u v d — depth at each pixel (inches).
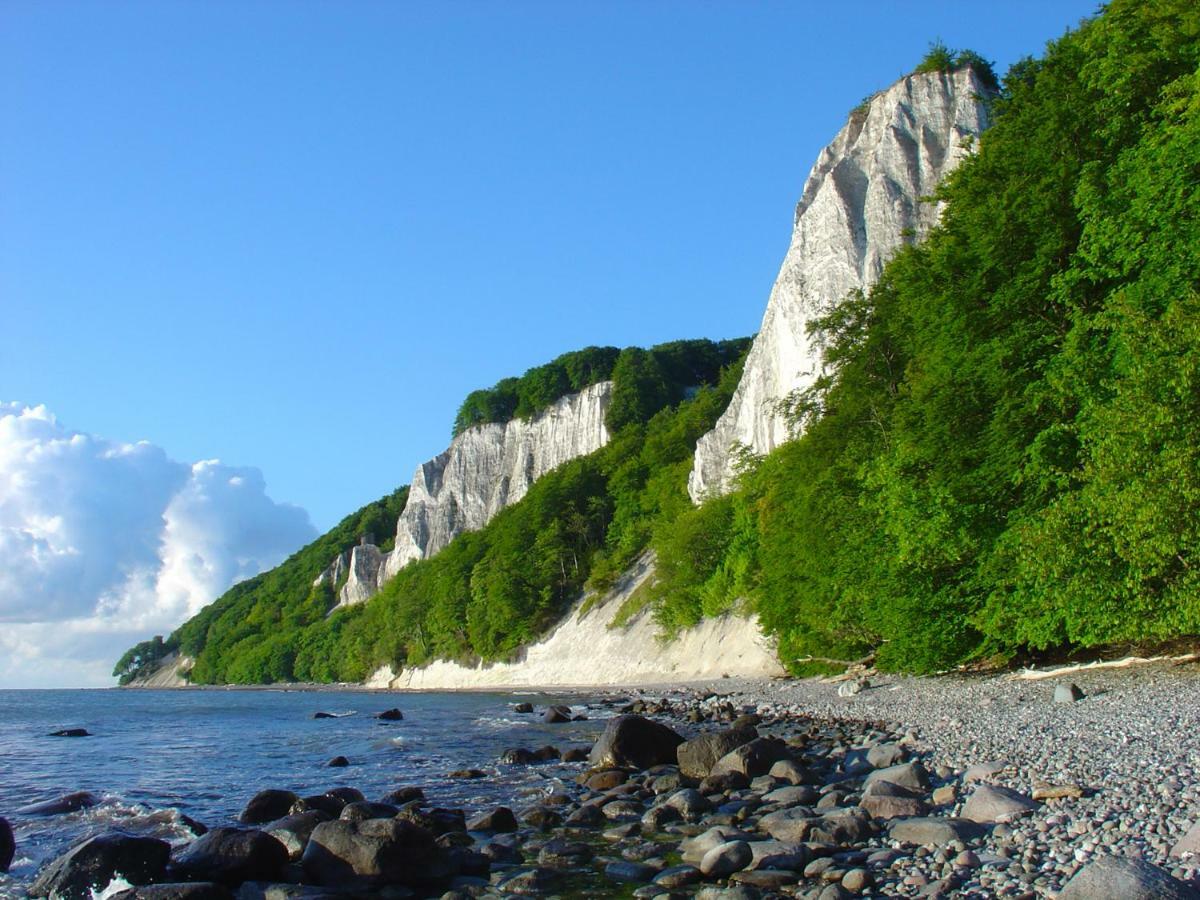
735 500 2253.9
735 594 2140.7
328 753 957.8
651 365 4896.7
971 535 979.3
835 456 1427.2
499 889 368.5
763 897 322.0
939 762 545.3
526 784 656.4
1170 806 349.7
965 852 333.7
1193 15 837.8
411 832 403.2
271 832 466.6
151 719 1818.4
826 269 2204.7
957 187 1133.7
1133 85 918.4
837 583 1283.2
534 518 3656.5
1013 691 852.6
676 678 2231.8
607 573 3051.2
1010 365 959.0
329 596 6240.2
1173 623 735.1
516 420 5275.6
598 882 374.0
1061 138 971.9
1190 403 680.4
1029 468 880.9
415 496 5595.5
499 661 3358.8
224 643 6520.7
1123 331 754.2
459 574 3826.3
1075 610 820.0
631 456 3919.8
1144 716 582.2
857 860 353.1
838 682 1349.7
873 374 1455.5
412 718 1539.1
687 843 410.0
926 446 1024.2
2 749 1105.4
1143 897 245.9
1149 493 688.4
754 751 596.7
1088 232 865.5
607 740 713.6
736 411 2908.5
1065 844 327.0
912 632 1102.4
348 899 370.0
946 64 2340.1
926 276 1118.4
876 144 2285.9
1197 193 759.7
